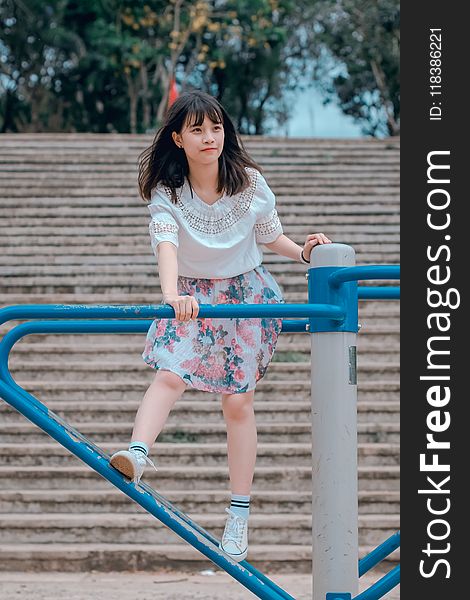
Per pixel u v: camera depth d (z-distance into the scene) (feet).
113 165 38.22
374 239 32.65
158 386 10.95
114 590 17.44
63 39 81.97
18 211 34.30
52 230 32.89
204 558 18.81
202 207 11.21
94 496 20.47
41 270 30.53
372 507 20.45
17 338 10.78
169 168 11.21
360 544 19.61
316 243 10.96
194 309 10.05
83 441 10.77
